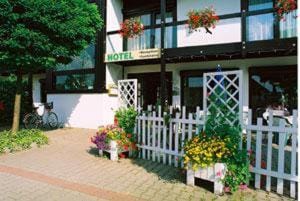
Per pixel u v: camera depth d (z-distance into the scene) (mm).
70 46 8242
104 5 11219
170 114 5664
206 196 4062
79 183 4562
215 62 10547
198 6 11000
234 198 3988
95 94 11195
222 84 4668
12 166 5551
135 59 10242
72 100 11805
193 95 11062
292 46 8102
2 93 12758
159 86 11758
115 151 6016
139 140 6336
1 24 6770
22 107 13203
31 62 7516
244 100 10102
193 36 10875
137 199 3912
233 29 10281
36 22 7129
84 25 8148
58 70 12297
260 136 4367
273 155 5262
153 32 11445
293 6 7621
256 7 10000
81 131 10445
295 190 4016
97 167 5512
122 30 10656
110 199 3904
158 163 5836
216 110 4660
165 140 5781
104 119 11039
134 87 6910
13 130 8156
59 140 8477
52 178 4801
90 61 11492
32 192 4152
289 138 5379
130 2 12461
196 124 5191
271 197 4035
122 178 4840
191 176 4453
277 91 9758
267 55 9461
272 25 9164
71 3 7910
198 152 4281
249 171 4383
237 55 9461
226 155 4168
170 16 11680
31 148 7242
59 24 7383
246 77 10109
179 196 4047
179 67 11211
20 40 6883
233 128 4430
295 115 4051
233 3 10406
